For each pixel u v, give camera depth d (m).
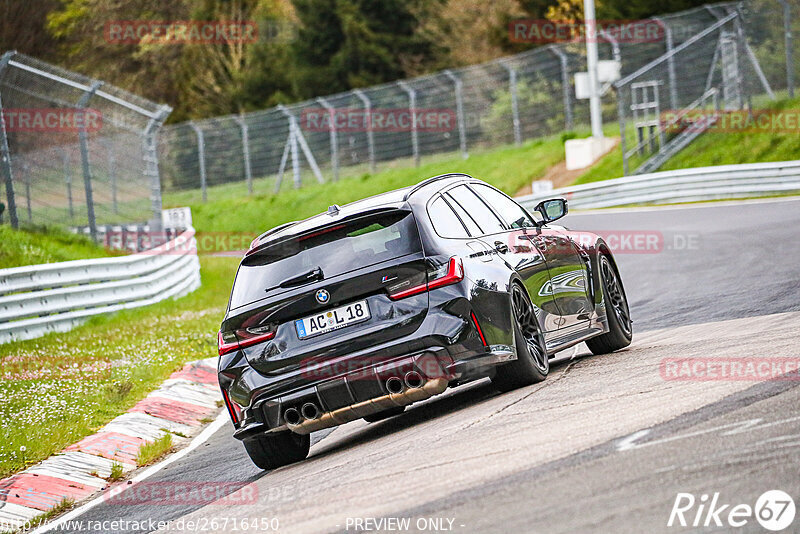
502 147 143.88
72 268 56.81
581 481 16.41
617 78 127.50
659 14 148.88
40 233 79.06
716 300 39.88
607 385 24.09
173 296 71.44
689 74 134.50
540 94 145.62
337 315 23.89
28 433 31.86
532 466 17.86
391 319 23.66
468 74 143.38
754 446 16.70
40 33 187.88
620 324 31.33
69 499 25.64
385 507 17.36
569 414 21.53
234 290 25.06
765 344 26.39
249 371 24.45
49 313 56.00
